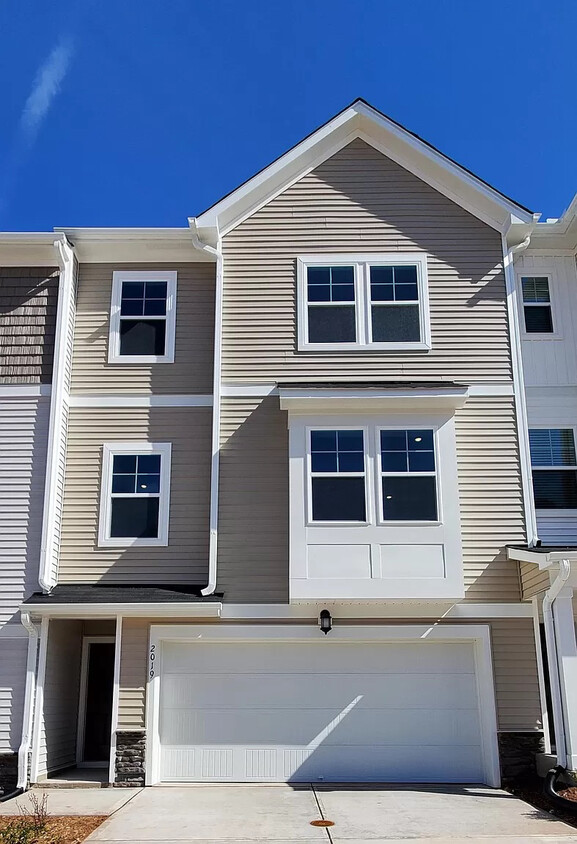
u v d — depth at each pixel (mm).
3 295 12406
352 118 12945
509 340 12195
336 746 10938
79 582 11648
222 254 12633
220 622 11148
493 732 10641
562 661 9625
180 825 8180
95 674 13070
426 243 12680
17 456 11742
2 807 9227
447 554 10859
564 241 13375
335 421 11383
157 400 12430
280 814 8727
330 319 12352
